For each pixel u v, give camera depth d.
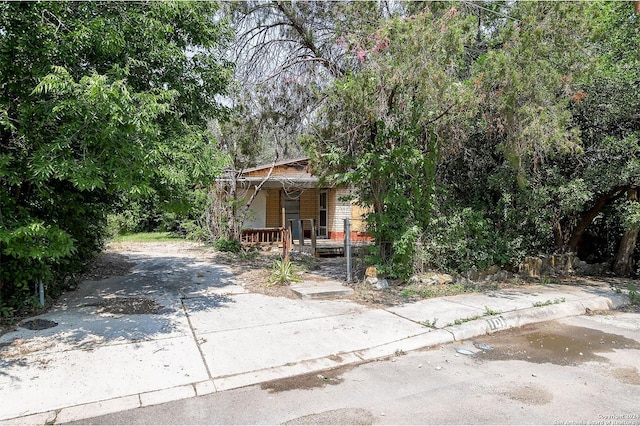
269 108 9.52
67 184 6.28
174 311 6.06
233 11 8.89
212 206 14.72
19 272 5.68
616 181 7.90
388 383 3.86
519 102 6.48
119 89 4.34
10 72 4.62
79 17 4.90
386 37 6.09
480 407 3.37
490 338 5.29
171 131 5.71
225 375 3.96
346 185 9.61
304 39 9.20
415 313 6.04
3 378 3.77
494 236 8.51
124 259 11.30
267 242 14.93
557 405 3.40
